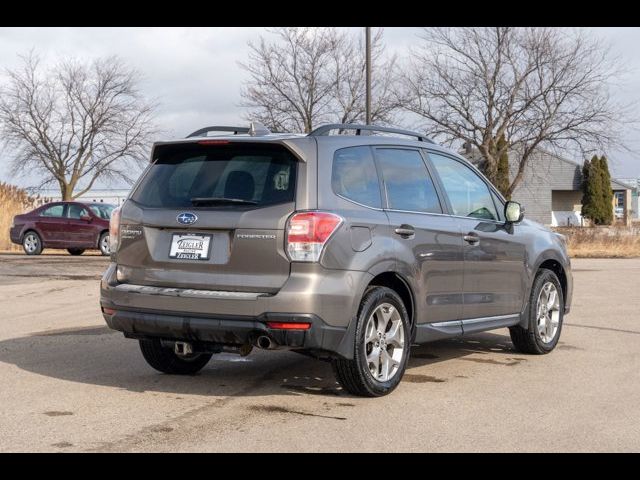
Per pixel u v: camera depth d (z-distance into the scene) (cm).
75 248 2375
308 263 554
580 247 3009
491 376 694
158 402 589
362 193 610
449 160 726
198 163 611
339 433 513
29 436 501
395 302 614
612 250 2942
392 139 668
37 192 4459
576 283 1557
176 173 616
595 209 5694
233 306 554
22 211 2997
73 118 4466
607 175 5741
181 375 688
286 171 577
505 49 3562
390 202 633
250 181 583
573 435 514
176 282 583
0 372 693
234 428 522
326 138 602
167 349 672
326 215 563
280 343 551
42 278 1608
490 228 736
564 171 5878
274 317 546
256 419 544
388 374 615
